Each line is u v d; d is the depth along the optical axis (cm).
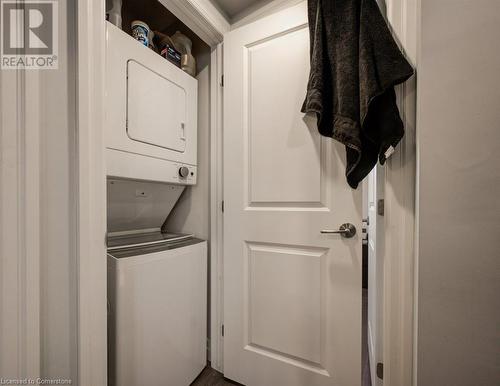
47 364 64
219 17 131
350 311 99
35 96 60
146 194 133
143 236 139
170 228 165
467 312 59
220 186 139
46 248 64
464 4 59
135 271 96
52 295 65
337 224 101
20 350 56
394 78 75
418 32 81
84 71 70
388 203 86
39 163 61
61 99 67
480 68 58
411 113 82
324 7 94
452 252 60
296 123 110
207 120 152
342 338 100
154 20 160
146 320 100
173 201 152
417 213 67
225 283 129
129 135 108
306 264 108
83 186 70
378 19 80
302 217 109
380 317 95
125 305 92
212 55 142
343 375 99
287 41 113
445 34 60
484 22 57
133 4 146
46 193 64
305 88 109
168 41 144
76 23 70
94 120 73
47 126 64
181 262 119
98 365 73
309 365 107
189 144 145
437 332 61
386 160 86
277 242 115
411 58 81
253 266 121
